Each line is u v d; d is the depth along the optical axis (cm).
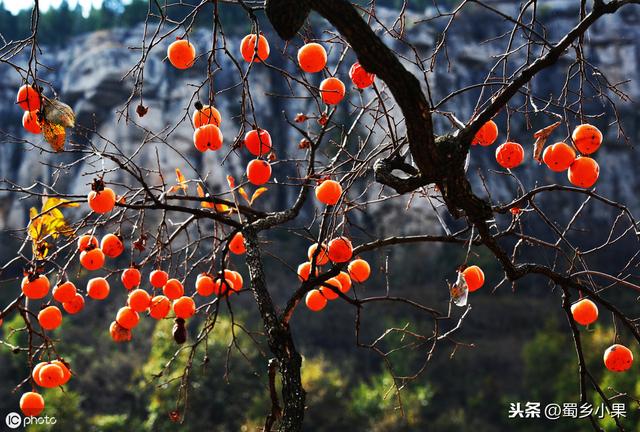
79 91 4069
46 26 4484
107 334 2673
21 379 2156
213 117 299
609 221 3834
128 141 3559
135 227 323
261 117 3547
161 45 4116
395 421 2239
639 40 4362
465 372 2908
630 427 1426
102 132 3675
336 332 3122
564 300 281
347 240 285
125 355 2539
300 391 260
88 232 311
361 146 309
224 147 3266
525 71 233
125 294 2875
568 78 292
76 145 297
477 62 3888
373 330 3067
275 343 267
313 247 310
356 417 2292
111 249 309
